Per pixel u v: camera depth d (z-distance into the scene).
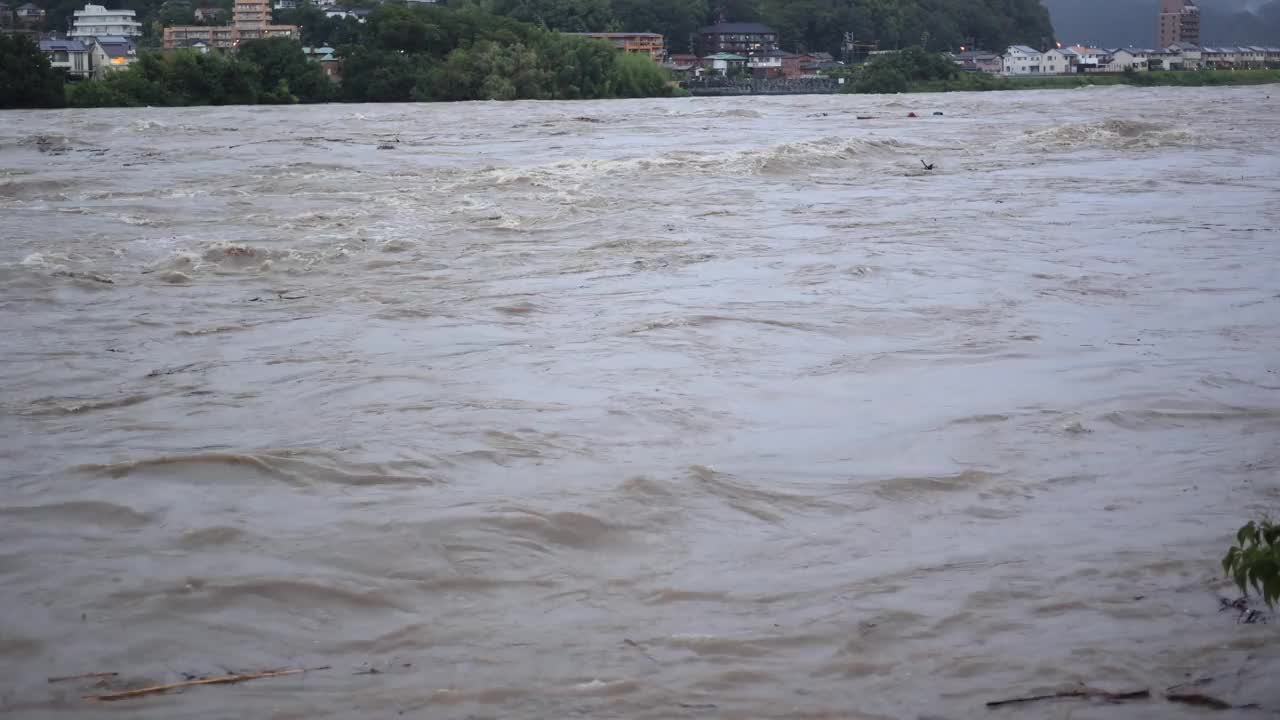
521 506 7.09
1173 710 4.97
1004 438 8.40
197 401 9.41
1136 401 9.23
